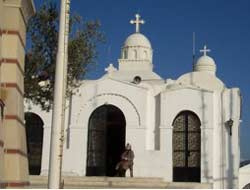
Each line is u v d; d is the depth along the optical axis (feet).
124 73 120.78
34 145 96.43
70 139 95.81
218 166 93.50
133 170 92.99
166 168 92.79
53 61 56.18
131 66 128.36
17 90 33.78
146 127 95.04
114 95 96.99
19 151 33.32
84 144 95.55
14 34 34.12
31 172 95.50
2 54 33.68
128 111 96.17
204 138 93.50
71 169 94.48
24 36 36.83
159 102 96.78
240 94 97.76
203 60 134.82
